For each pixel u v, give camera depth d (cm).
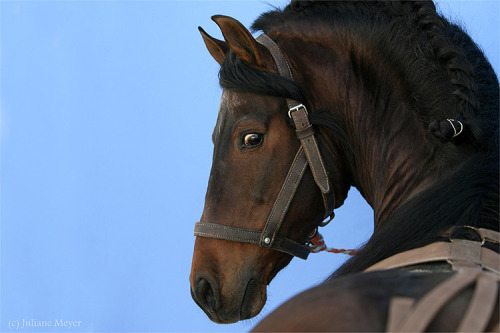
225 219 246
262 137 242
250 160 243
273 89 238
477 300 119
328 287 141
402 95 225
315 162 242
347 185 257
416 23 230
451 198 179
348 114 239
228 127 246
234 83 243
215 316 250
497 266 155
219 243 248
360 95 237
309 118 241
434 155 210
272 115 242
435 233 173
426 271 153
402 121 222
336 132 241
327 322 124
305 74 245
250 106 243
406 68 224
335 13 249
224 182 246
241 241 244
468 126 195
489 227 175
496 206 178
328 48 245
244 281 246
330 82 242
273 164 242
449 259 157
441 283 132
